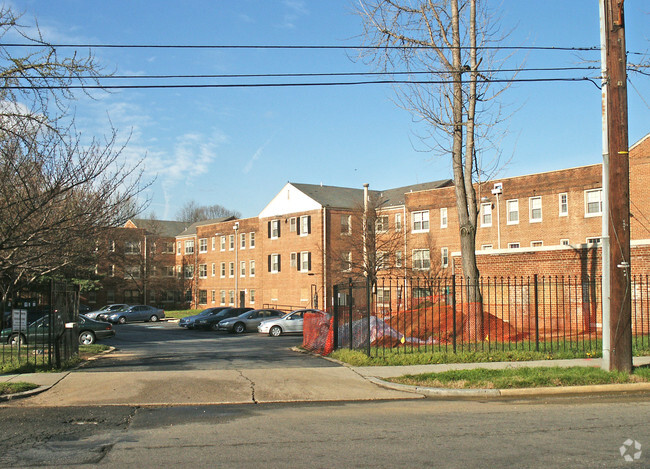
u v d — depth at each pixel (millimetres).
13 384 12070
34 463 7121
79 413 10211
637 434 8188
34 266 16203
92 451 7668
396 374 13422
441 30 20594
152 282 67875
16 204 13156
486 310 26984
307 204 53906
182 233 75562
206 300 69188
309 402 11195
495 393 11562
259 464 6930
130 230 63906
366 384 12625
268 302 58375
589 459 6945
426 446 7656
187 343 27141
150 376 13500
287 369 14469
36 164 13219
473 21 20125
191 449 7703
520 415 9633
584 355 15641
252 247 61812
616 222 12516
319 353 18719
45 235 13758
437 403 10922
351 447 7664
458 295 29609
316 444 7855
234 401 11172
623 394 11609
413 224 47719
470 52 20188
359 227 49094
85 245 17203
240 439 8227
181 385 12500
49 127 13844
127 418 9805
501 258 26719
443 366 14492
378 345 17891
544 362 14703
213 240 68438
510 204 41562
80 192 14828
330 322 19594
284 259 56562
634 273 21969
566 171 38469
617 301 12531
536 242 39750
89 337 25234
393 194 55688
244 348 23000
